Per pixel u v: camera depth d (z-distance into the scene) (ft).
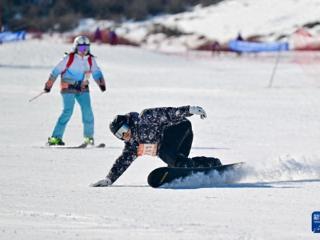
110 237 64.49
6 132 155.02
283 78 348.18
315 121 175.73
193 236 65.05
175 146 93.76
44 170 106.01
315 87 291.99
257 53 565.94
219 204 80.43
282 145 134.51
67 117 136.98
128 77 339.36
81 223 70.54
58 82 301.22
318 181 94.84
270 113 193.57
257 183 94.02
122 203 80.89
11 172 104.01
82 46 137.18
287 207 78.84
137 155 93.35
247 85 301.63
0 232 66.33
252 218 73.26
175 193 87.30
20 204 80.07
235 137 147.02
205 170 93.61
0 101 224.12
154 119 93.20
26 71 353.31
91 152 127.44
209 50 649.20
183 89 273.95
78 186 92.38
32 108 206.08
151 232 66.64
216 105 214.69
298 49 584.40
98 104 215.10
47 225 69.46
